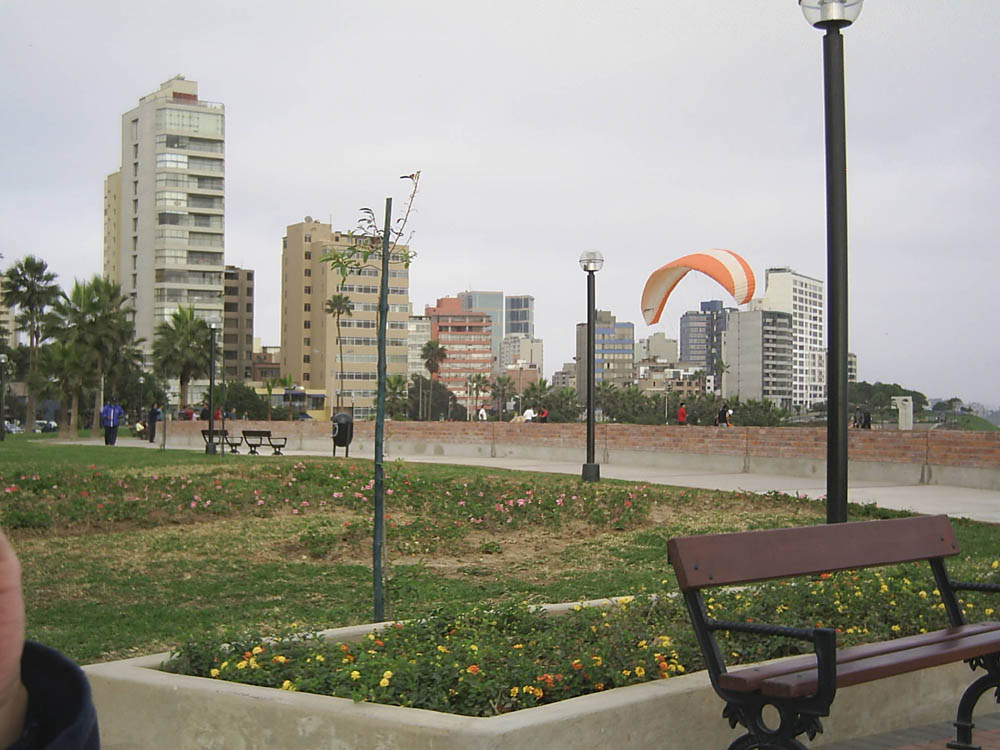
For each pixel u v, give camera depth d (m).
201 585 9.18
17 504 12.86
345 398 159.25
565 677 4.95
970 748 5.12
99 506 13.04
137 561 10.31
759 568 4.79
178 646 6.62
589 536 12.66
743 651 5.61
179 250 138.75
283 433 36.44
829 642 4.09
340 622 7.61
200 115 139.50
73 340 64.19
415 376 189.00
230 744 4.67
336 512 13.98
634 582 9.41
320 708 4.47
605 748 4.47
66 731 1.03
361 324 160.25
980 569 9.26
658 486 17.67
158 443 41.44
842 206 7.76
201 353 95.06
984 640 5.07
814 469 21.44
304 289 161.75
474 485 15.88
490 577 9.89
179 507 13.53
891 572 8.67
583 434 27.00
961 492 18.12
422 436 31.28
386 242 7.33
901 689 5.50
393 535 12.01
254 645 5.58
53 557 10.46
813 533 5.11
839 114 7.77
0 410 46.06
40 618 7.81
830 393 7.77
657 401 182.88
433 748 4.20
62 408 63.38
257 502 14.11
